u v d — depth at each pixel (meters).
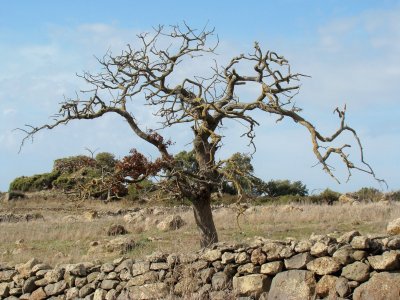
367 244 9.52
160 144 14.84
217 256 11.45
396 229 14.44
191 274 11.52
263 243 10.89
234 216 23.55
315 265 10.05
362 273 9.44
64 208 39.47
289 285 10.27
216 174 14.72
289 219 21.91
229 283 11.12
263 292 10.62
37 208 39.97
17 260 17.48
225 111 14.28
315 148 13.03
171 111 14.71
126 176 14.22
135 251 17.17
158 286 11.94
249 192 13.68
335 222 20.25
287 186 43.03
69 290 13.73
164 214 29.19
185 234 20.02
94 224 26.33
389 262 9.17
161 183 14.04
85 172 15.50
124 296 12.55
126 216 28.09
